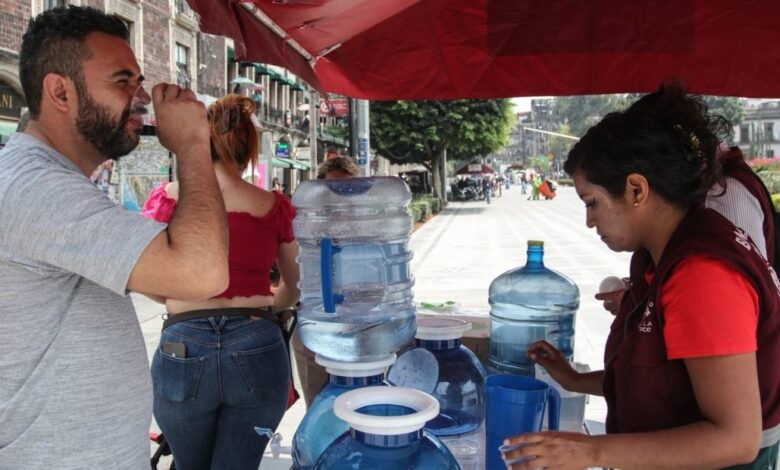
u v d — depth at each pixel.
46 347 1.30
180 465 2.34
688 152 1.20
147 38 19.70
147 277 1.21
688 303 1.11
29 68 1.35
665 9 2.69
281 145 31.66
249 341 2.20
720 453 1.07
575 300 1.93
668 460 1.11
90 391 1.34
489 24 2.78
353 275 1.64
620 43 2.77
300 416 4.59
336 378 1.45
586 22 2.76
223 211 1.33
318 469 1.17
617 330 1.39
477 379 1.71
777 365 1.21
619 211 1.25
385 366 1.48
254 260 2.27
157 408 2.26
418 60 2.86
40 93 1.36
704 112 1.27
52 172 1.25
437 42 2.82
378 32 2.80
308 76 2.72
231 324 2.19
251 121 2.39
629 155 1.20
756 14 2.60
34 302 1.27
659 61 2.77
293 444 1.50
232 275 2.23
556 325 1.89
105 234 1.21
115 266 1.20
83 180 1.28
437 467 1.13
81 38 1.33
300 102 38.34
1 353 1.26
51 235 1.20
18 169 1.25
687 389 1.18
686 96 1.26
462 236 18.75
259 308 2.27
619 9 2.73
